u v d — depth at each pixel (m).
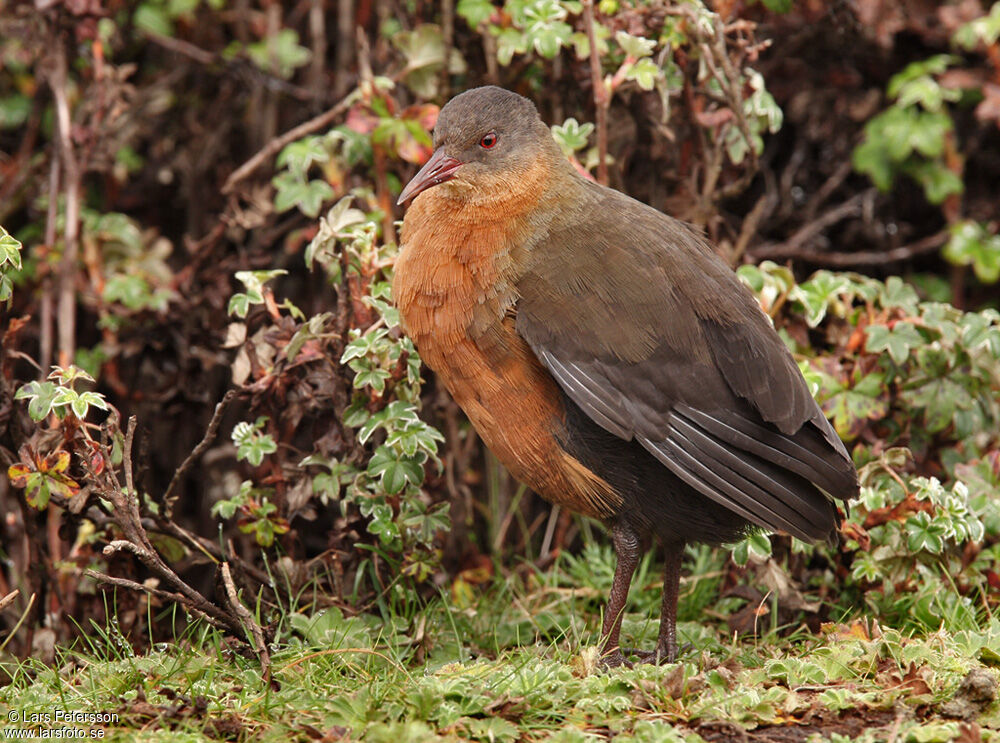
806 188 12.73
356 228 8.91
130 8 13.00
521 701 6.82
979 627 8.41
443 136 7.99
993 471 9.20
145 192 13.48
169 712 6.72
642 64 9.42
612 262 7.75
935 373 9.45
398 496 8.65
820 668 7.34
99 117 11.14
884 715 6.78
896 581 8.73
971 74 11.74
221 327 11.40
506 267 7.78
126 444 7.90
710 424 7.60
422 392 10.38
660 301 7.66
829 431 7.75
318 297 11.71
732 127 10.09
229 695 7.20
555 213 7.92
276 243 12.19
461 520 10.67
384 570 9.09
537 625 9.05
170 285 11.50
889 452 8.83
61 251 11.14
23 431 8.70
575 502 8.05
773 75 12.06
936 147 11.73
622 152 10.27
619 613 8.03
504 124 7.93
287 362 8.73
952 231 12.12
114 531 8.64
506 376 7.80
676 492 7.81
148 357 11.68
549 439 7.87
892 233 12.80
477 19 9.77
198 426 11.66
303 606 8.91
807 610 8.93
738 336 7.69
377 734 6.32
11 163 12.77
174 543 8.80
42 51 11.54
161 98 13.10
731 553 9.10
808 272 12.50
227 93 13.06
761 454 7.61
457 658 8.41
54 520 10.02
